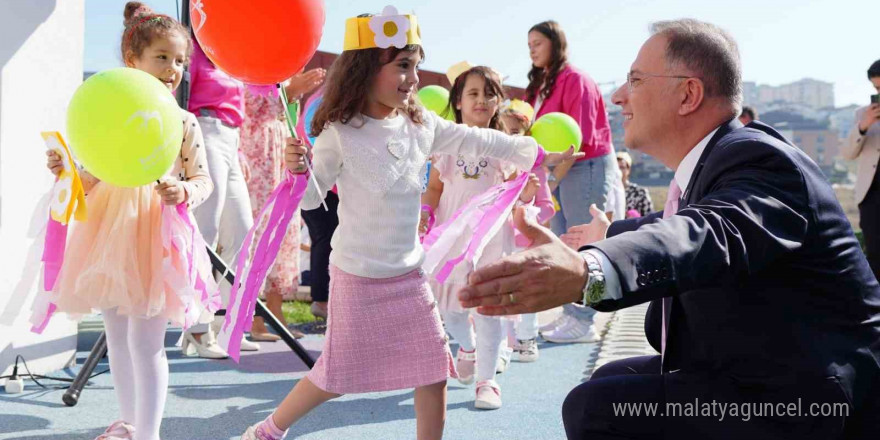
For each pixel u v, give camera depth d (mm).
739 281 1617
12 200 3453
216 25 2268
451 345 4902
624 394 1760
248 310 2387
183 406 3311
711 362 1686
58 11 3660
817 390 1557
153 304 2578
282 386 3689
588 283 1306
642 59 1844
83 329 4887
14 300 2713
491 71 3826
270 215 2455
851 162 6027
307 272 6914
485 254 3553
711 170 1631
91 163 2426
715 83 1785
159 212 2695
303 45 2320
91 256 2629
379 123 2629
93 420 3055
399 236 2590
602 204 4816
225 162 4062
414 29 2631
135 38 2867
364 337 2520
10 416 3072
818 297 1604
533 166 2971
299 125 2752
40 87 3580
